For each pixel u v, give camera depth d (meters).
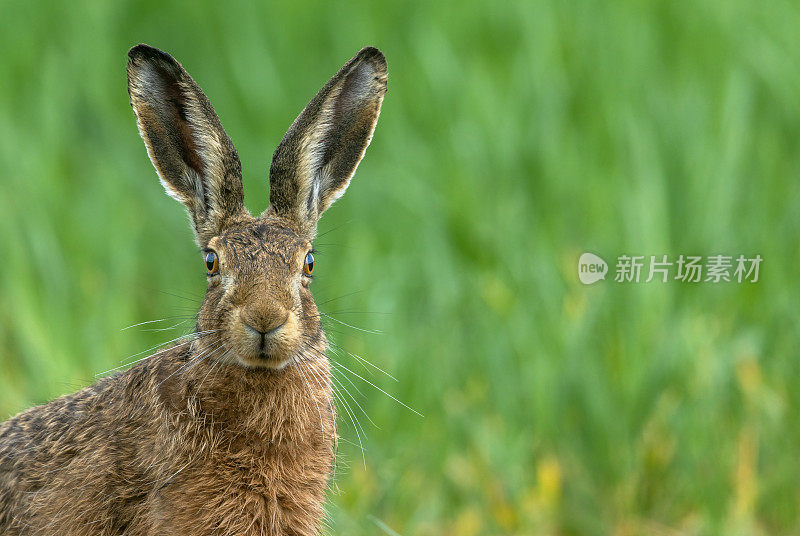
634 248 19.09
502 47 24.11
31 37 25.42
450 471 17.84
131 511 13.63
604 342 18.53
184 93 13.93
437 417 18.16
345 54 24.42
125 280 20.69
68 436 14.10
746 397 17.88
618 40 23.33
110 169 22.98
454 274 19.67
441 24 24.28
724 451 17.50
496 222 20.31
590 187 20.66
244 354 12.84
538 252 19.59
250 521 13.50
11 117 23.83
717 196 19.80
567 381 17.97
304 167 13.99
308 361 13.56
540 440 17.86
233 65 24.12
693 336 18.06
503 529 17.38
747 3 23.61
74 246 21.23
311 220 14.35
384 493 17.28
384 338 18.70
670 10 24.08
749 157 20.69
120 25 25.84
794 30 23.19
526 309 18.94
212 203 13.91
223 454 13.41
